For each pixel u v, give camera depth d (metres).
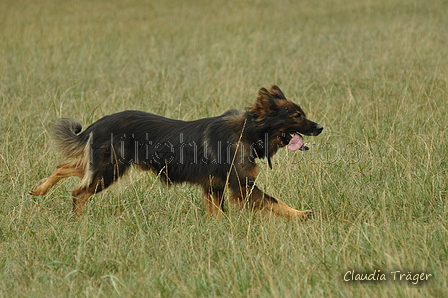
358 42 22.47
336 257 6.35
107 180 8.49
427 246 6.45
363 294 5.60
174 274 6.21
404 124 11.34
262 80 16.80
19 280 6.28
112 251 6.79
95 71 18.34
